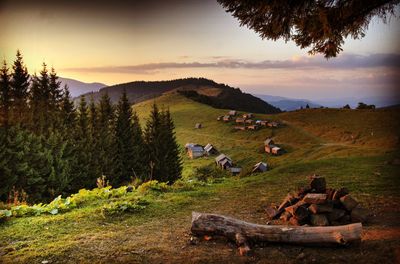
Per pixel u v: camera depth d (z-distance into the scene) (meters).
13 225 9.68
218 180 20.12
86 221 10.12
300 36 8.76
